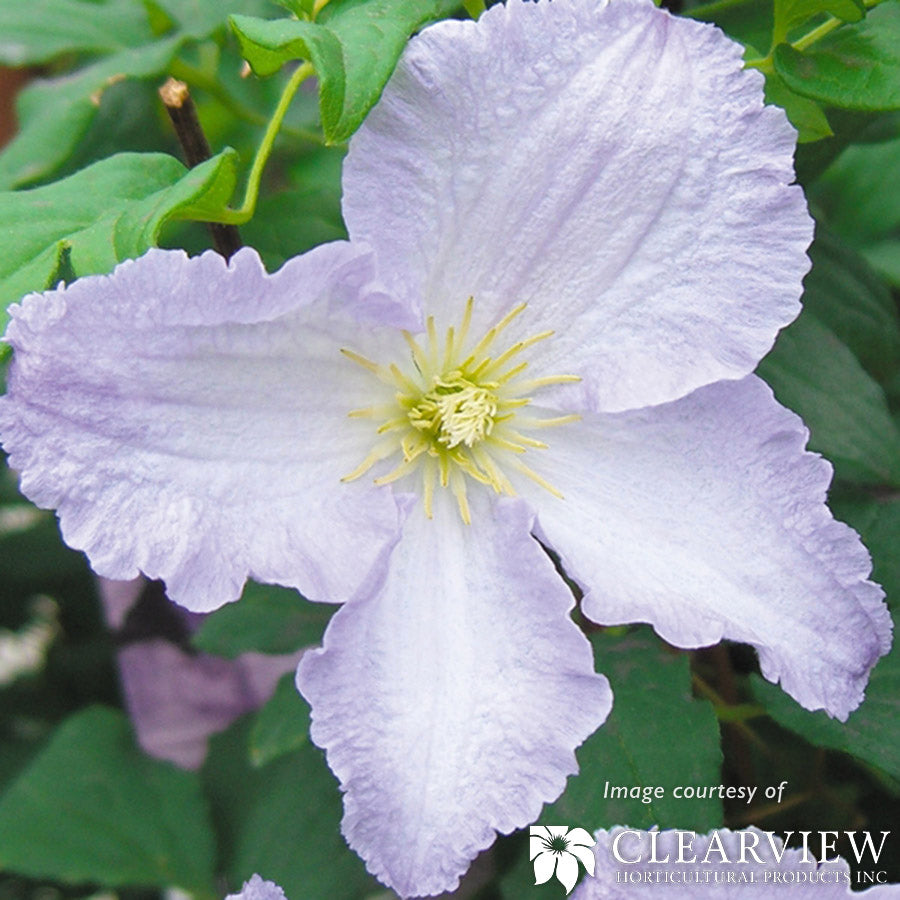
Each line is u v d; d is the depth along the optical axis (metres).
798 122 0.26
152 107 0.32
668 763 0.24
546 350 0.24
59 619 0.40
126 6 0.30
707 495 0.24
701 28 0.23
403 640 0.23
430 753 0.23
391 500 0.24
